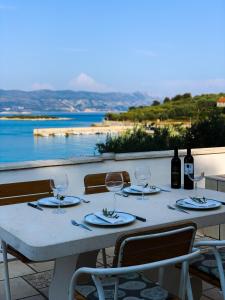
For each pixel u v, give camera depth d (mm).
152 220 2287
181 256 1901
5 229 2131
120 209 2533
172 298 1990
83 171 4879
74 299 2025
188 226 1979
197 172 5934
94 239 2021
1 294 2951
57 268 2465
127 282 2137
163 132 6707
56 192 2566
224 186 3916
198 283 2703
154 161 5508
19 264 3492
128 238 1801
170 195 2932
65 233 2059
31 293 2973
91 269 1780
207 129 6957
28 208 2570
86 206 2617
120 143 6355
